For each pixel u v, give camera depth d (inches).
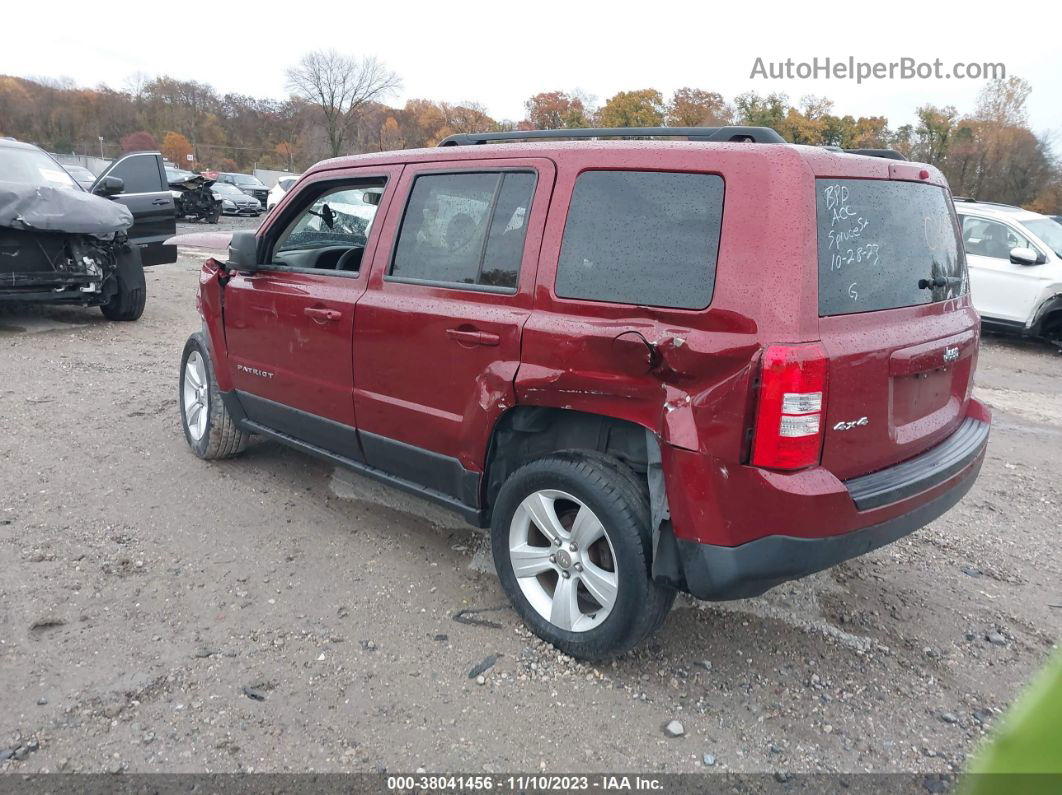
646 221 112.6
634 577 112.0
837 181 109.1
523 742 106.5
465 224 134.9
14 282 320.2
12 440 205.9
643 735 108.9
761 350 98.7
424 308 135.6
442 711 111.6
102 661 118.3
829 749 108.0
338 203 168.7
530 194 126.0
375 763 101.6
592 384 113.3
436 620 133.6
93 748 101.3
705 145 110.4
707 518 104.0
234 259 168.9
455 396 132.5
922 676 125.0
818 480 100.7
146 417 231.1
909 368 114.0
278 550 155.7
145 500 174.9
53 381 263.7
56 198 318.7
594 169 119.1
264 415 176.4
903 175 122.0
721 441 101.6
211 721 107.2
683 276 107.7
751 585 104.5
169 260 398.6
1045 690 19.0
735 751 106.7
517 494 125.6
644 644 129.3
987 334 466.0
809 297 101.1
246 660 120.5
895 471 113.9
